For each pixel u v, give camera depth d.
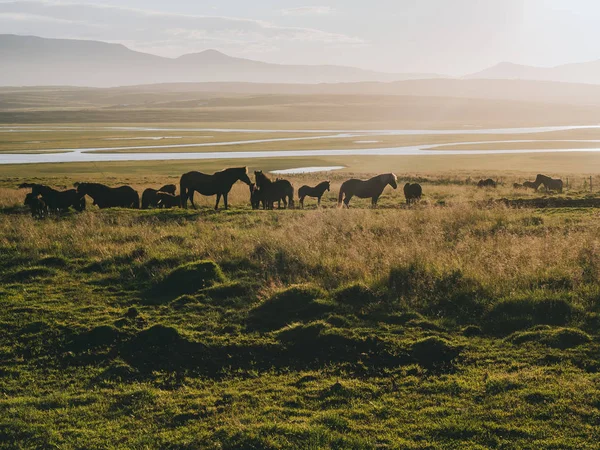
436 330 10.43
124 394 8.55
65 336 10.58
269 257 14.90
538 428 7.04
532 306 10.91
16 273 14.44
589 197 30.20
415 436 7.08
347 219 19.56
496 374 8.58
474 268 12.70
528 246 14.46
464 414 7.48
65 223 20.42
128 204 26.75
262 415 7.77
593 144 110.31
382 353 9.57
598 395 7.65
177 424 7.70
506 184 39.69
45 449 7.20
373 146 109.44
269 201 28.28
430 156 84.94
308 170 65.38
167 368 9.47
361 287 12.04
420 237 16.22
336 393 8.31
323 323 10.47
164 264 14.79
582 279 12.07
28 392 8.78
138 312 11.70
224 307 11.95
